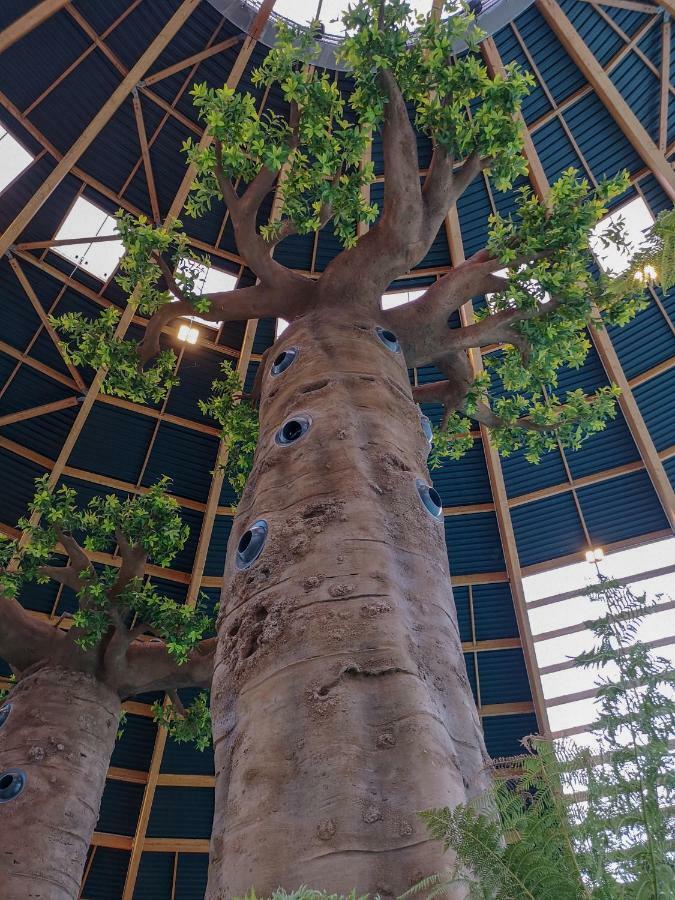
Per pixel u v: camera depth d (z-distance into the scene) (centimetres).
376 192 2105
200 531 2233
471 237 2122
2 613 1434
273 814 451
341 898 206
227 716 573
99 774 1327
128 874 2200
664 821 212
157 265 1138
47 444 2108
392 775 450
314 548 619
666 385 2091
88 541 1421
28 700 1344
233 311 1066
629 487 2144
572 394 1302
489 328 1080
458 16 1003
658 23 1927
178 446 2205
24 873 1136
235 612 630
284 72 994
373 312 1012
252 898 202
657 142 1986
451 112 989
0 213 1939
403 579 611
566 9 1920
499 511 2206
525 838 226
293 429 767
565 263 1081
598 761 229
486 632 2219
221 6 1927
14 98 1873
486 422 1301
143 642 1524
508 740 2136
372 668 513
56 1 1781
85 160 1986
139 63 1917
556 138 2038
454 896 358
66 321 1224
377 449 734
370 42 974
